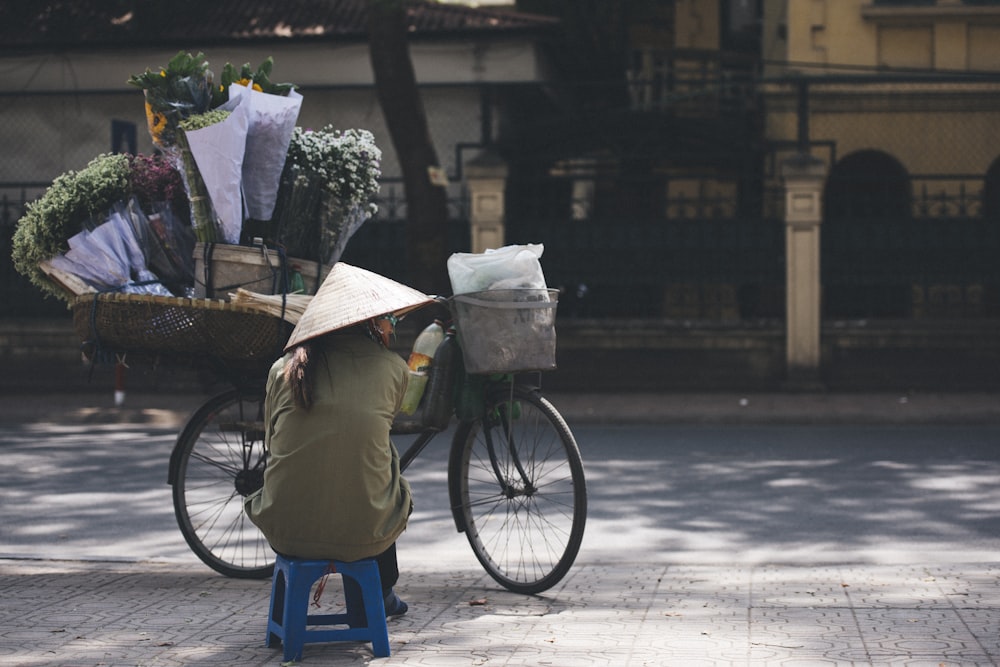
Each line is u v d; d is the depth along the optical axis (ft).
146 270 32.81
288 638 23.97
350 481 23.84
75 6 111.75
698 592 30.58
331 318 24.09
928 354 89.86
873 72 109.19
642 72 124.98
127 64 108.06
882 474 52.95
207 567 34.68
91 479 52.54
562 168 101.65
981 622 26.43
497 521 34.06
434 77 107.65
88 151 108.88
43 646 25.16
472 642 25.46
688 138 102.83
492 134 102.12
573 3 124.77
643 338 91.97
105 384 93.76
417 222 86.43
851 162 110.73
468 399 31.48
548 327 31.07
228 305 30.45
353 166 33.30
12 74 109.29
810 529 41.16
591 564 34.91
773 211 92.99
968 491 48.26
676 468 55.31
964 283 90.68
